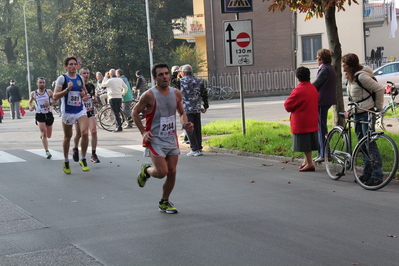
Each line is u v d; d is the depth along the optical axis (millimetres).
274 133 14695
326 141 9617
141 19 41188
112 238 6078
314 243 5703
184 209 7387
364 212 6980
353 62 8867
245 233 6137
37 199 8289
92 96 12031
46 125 13039
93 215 7176
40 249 5742
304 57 38938
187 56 41125
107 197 8297
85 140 10648
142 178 7359
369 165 8438
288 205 7484
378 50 45875
